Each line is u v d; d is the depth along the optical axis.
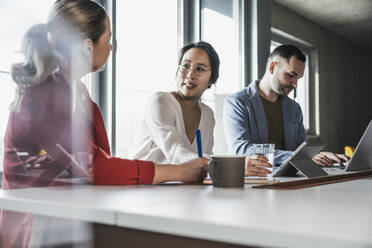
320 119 6.45
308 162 1.50
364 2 5.50
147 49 3.07
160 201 0.78
